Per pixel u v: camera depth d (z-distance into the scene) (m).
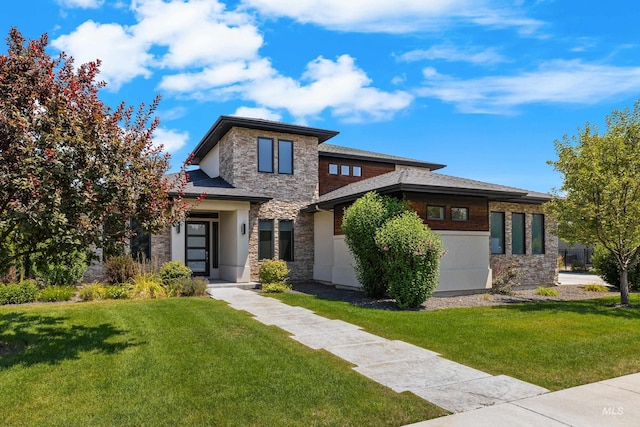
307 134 18.64
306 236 18.45
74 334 7.60
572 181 11.74
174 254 15.55
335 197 16.22
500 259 16.50
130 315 9.36
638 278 15.84
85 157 6.34
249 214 17.16
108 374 5.50
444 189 12.67
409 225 11.09
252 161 17.52
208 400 4.68
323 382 5.27
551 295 14.16
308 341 7.41
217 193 15.90
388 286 11.43
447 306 11.48
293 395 4.84
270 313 10.15
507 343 7.32
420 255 10.78
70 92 6.36
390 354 6.64
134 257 15.46
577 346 7.14
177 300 11.83
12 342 7.06
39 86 6.38
